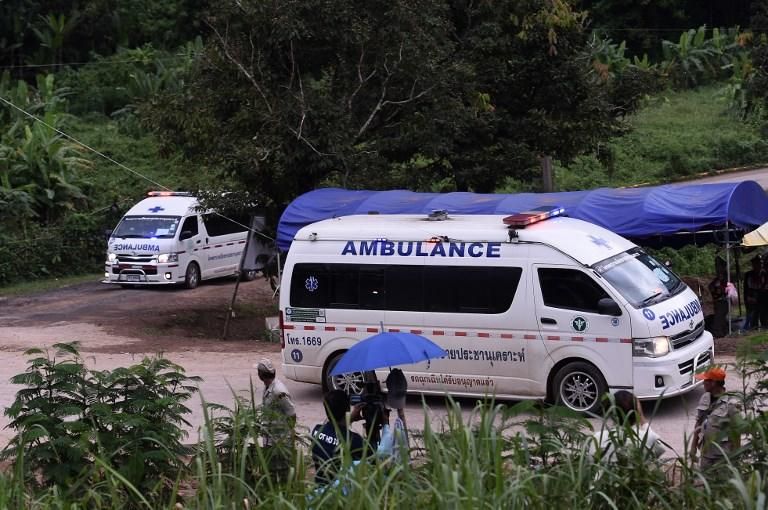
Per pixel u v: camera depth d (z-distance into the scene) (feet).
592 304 40.68
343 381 45.16
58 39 160.04
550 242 41.50
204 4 176.45
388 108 72.64
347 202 59.77
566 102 79.30
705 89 183.21
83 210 116.88
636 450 21.45
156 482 25.66
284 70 69.77
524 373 41.93
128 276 91.04
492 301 42.39
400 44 66.80
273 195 70.79
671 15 199.11
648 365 39.65
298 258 46.21
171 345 64.44
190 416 43.42
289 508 19.02
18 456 23.77
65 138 133.90
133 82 150.92
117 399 28.40
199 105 68.23
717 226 55.42
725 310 58.49
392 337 29.27
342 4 65.16
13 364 58.08
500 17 77.87
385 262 44.39
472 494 18.17
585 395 40.91
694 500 20.74
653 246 61.26
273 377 32.89
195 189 72.64
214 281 98.89
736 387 42.22
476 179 76.84
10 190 108.99
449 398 20.81
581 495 20.26
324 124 65.87
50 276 106.52
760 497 17.81
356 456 24.80
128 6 176.55
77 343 29.37
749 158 150.82
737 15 200.03
